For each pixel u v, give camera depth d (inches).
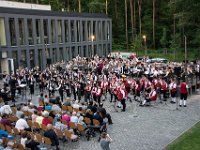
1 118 703.1
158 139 681.0
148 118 840.9
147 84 1019.9
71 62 1565.0
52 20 1819.6
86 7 3181.6
